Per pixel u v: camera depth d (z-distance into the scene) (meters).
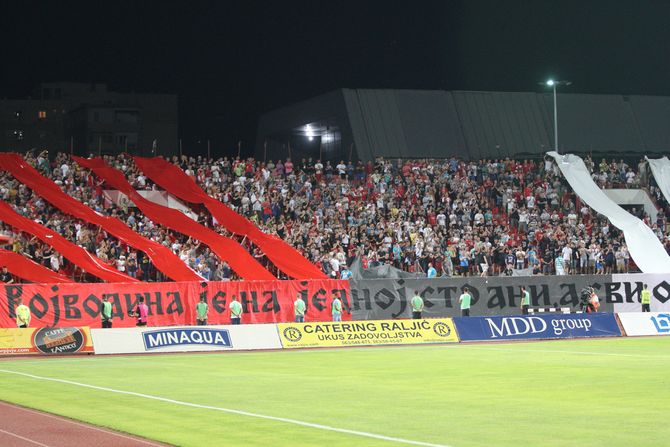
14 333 35.19
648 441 14.58
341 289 46.00
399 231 55.41
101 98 135.12
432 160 67.56
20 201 52.56
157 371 28.19
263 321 44.38
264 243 51.19
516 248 55.72
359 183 62.66
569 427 16.12
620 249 56.50
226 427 16.31
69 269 46.88
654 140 79.31
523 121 75.75
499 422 16.78
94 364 31.14
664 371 26.91
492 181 64.75
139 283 42.09
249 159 61.81
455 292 47.72
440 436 15.21
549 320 43.56
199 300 43.06
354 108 71.00
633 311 50.34
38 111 131.00
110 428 16.27
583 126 77.50
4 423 16.92
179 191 57.25
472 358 32.22
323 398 20.80
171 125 131.38
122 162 60.53
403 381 24.62
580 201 64.00
